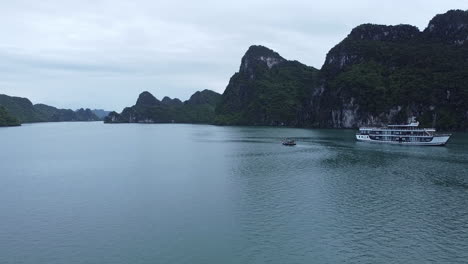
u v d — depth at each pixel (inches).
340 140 7071.9
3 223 2258.9
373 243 1919.3
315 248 1872.5
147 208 2513.5
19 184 3277.6
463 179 3228.3
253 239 1984.5
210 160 4537.4
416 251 1829.5
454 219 2233.0
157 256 1807.3
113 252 1852.9
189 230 2113.7
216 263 1738.4
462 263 1711.4
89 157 5007.4
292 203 2583.7
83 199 2753.4
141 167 4087.1
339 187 2997.0
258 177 3430.1
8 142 7544.3
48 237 2043.6
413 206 2482.8
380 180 3228.3
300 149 5580.7
